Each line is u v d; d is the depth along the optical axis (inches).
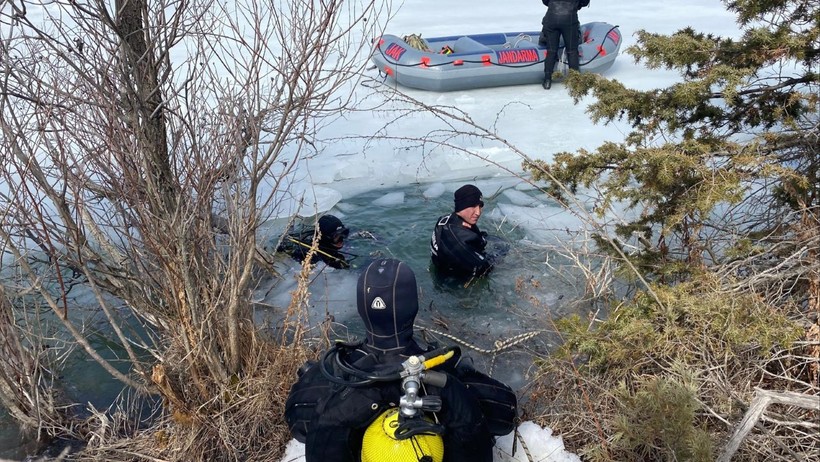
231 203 139.7
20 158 117.2
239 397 143.1
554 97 393.1
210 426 139.3
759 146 151.0
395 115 358.9
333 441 93.6
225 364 147.7
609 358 131.3
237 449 138.9
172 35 136.9
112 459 139.6
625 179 154.0
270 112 156.0
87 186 134.5
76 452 144.0
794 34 155.5
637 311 134.3
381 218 261.7
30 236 131.3
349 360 98.0
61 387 165.3
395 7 621.9
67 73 139.4
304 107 140.5
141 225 131.3
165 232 130.2
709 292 132.9
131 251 146.6
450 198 277.1
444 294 212.8
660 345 126.1
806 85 162.6
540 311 200.4
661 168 145.5
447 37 469.4
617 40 429.4
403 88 416.5
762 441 115.3
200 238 138.9
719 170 141.5
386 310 94.9
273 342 161.6
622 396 121.6
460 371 105.7
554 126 343.9
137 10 132.8
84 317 192.7
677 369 116.5
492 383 109.5
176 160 144.2
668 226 142.0
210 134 138.7
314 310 201.6
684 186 150.6
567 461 125.9
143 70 132.0
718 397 120.8
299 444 135.0
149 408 157.9
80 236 137.9
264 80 241.0
